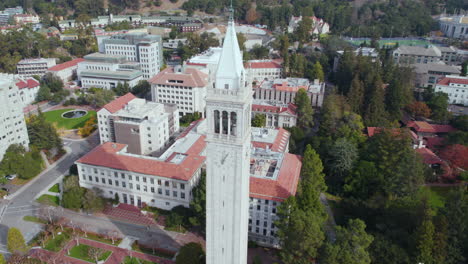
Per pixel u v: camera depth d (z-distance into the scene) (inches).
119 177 5315.0
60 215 5108.3
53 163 6633.9
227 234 3270.2
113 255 4382.4
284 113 7716.5
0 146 6117.1
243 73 2871.6
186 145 5890.8
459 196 3971.5
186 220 4886.8
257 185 4574.3
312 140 6692.9
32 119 7327.8
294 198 4057.6
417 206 4274.1
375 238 3941.9
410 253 3737.7
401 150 5482.3
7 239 4254.4
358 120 7263.8
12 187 5826.8
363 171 5511.8
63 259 4298.7
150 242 4621.1
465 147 6107.3
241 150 2918.3
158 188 5191.9
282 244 4279.0
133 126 6407.5
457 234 3801.7
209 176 3085.6
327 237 4042.8
